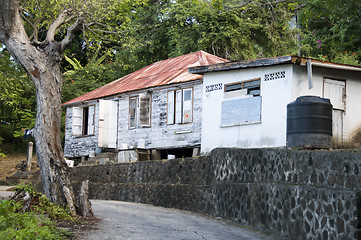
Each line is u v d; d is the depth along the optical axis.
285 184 11.54
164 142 21.64
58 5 16.38
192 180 16.03
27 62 11.02
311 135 14.45
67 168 11.23
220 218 14.01
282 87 16.45
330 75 17.02
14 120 33.78
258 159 12.84
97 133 25.03
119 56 32.09
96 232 9.65
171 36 31.42
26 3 16.56
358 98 17.55
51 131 11.07
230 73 18.33
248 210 12.87
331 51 26.03
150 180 18.08
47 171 10.99
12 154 31.52
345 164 9.60
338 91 17.14
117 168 20.06
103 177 20.81
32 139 32.94
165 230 10.95
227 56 30.33
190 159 16.34
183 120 20.84
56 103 11.20
